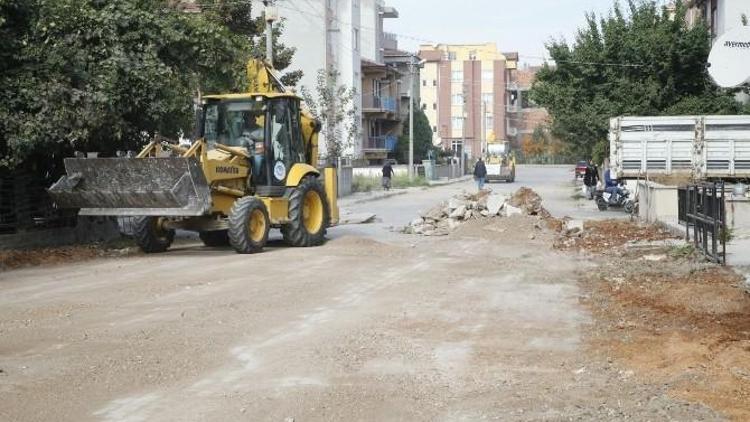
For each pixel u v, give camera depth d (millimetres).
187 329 9492
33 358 8227
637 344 8625
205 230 17438
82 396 6980
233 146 18375
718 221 14133
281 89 21344
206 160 16391
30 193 18625
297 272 14234
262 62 21109
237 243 16703
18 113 16500
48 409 6641
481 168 46531
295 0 56094
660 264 14703
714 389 6898
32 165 18469
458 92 112312
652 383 7160
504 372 7668
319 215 19078
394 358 8211
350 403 6750
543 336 9195
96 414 6516
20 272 14766
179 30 19797
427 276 13844
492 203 23250
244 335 9211
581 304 11219
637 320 9938
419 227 22875
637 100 35875
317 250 17766
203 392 7070
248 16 34750
